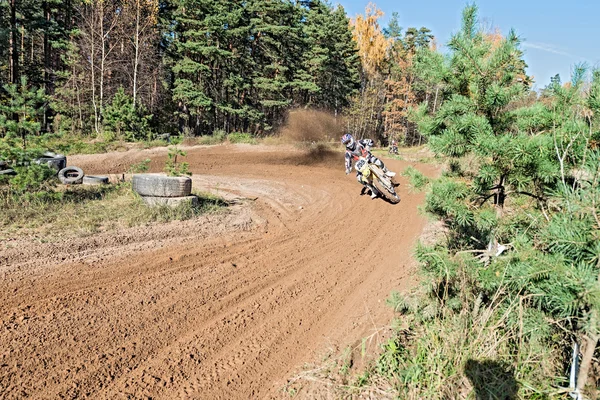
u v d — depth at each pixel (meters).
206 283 6.06
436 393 3.50
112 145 21.69
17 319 4.58
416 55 4.60
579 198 3.08
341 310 5.50
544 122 3.97
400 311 5.20
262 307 5.48
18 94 9.41
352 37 54.69
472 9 4.21
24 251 6.36
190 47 34.66
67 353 4.08
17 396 3.45
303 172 18.83
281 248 8.00
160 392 3.67
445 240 6.75
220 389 3.78
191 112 37.88
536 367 3.58
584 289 2.80
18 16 31.17
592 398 3.09
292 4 42.88
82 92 32.28
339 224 10.05
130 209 9.27
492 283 3.86
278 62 44.22
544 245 3.52
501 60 3.97
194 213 9.64
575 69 3.75
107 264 6.33
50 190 9.74
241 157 22.08
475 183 4.33
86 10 32.41
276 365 4.22
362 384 3.85
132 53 34.16
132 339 4.44
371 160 10.65
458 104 4.16
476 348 3.75
